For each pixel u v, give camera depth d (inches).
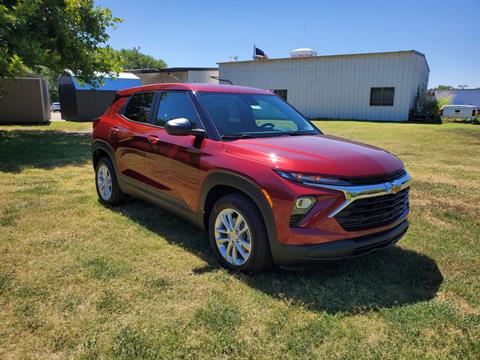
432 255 152.6
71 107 928.9
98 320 104.4
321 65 1017.5
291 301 115.6
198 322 104.3
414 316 109.4
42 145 453.4
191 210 149.1
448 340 99.5
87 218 188.2
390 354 94.1
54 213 194.7
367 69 956.0
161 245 156.4
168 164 157.8
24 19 420.2
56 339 96.3
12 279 124.9
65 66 557.6
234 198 130.4
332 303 115.6
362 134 608.4
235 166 127.9
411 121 932.6
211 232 141.2
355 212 118.0
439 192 250.7
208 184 138.5
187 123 140.3
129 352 92.2
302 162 118.8
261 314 109.0
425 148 461.4
